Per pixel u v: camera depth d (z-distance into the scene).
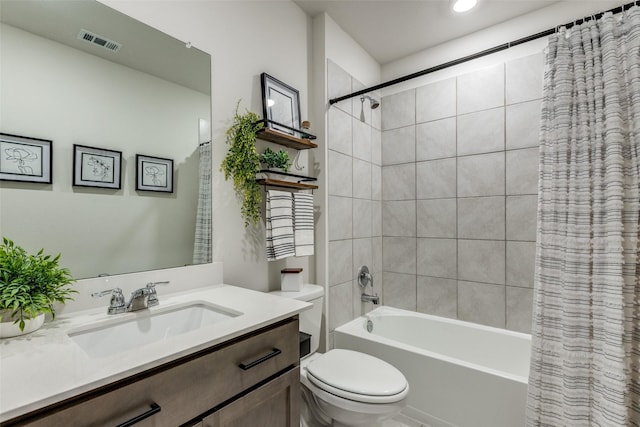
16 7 0.96
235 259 1.60
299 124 2.01
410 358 1.83
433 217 2.45
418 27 2.29
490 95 2.21
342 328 2.19
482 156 2.24
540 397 1.38
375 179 2.65
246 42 1.71
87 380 0.60
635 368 1.24
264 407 0.98
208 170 1.49
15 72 0.95
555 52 1.49
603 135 1.33
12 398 0.54
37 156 0.99
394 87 2.69
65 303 1.02
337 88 2.25
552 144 1.45
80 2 1.10
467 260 2.30
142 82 1.26
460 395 1.66
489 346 2.12
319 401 1.48
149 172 1.27
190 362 0.78
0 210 0.92
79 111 1.08
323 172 2.12
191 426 0.78
